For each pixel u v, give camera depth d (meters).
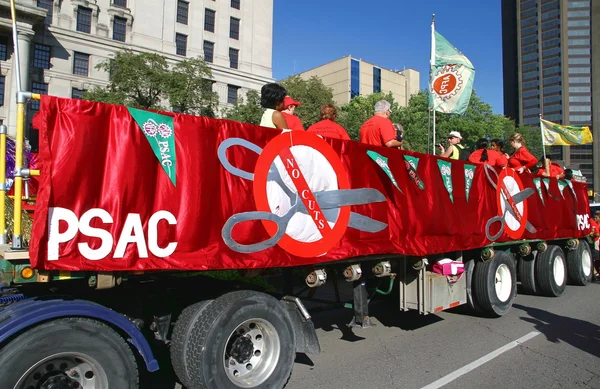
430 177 6.04
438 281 6.07
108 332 3.07
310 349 4.34
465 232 6.54
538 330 6.67
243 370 3.90
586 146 99.06
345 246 4.72
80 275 3.09
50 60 35.56
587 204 10.91
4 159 3.24
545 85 105.62
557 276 9.22
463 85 10.18
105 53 38.31
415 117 41.00
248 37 48.69
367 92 86.06
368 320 5.34
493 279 7.13
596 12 101.25
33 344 2.76
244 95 47.75
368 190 5.06
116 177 3.19
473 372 4.96
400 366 5.14
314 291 5.50
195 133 3.64
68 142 3.03
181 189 3.50
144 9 40.97
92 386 3.05
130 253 3.21
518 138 8.73
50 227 2.91
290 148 4.30
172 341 3.73
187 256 3.48
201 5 44.97
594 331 6.65
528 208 8.22
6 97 31.56
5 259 2.84
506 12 114.81
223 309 3.65
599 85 100.50
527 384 4.64
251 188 3.94
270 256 3.99
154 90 27.97
